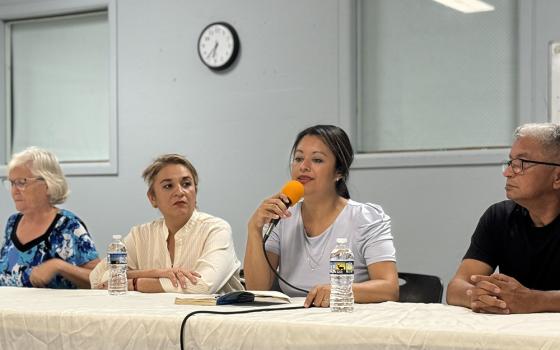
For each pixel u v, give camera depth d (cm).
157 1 506
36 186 321
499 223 242
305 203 264
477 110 423
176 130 501
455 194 419
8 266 325
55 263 302
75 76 546
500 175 407
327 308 197
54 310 195
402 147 444
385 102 448
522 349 145
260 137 474
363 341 158
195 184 304
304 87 461
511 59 414
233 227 483
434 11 435
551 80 395
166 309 195
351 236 256
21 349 195
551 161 222
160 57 506
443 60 433
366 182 443
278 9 468
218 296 224
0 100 559
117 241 258
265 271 259
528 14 400
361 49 454
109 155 523
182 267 293
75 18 545
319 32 456
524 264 234
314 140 259
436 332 153
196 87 495
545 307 188
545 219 230
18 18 555
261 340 167
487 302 186
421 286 273
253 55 476
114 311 190
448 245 420
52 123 555
